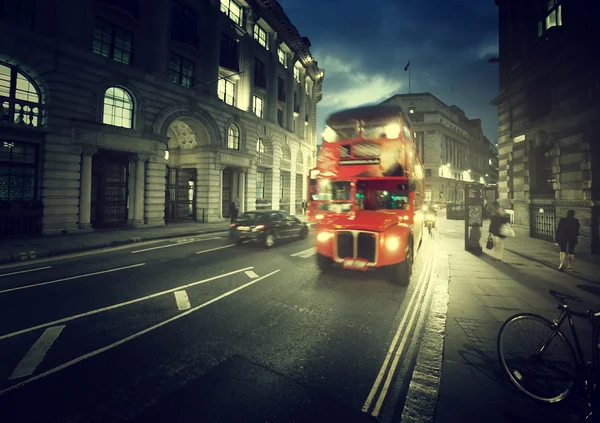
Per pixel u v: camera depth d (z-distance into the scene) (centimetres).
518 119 1520
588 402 279
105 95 1520
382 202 771
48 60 1293
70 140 1363
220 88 2280
